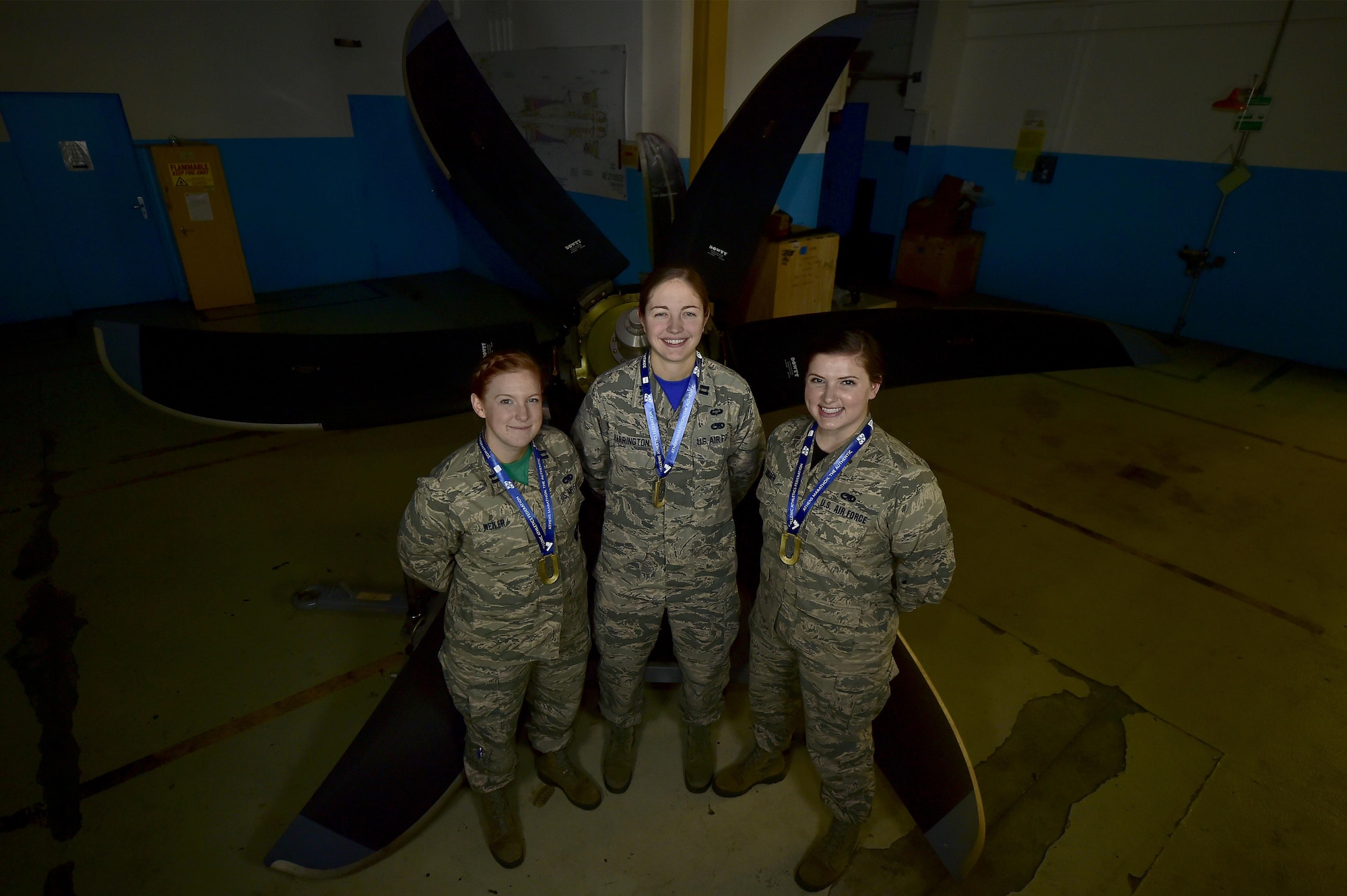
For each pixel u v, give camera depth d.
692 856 1.88
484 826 1.91
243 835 1.90
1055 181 6.36
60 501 3.38
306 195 6.74
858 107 7.47
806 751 2.19
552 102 5.42
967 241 6.90
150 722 2.22
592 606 2.26
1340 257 5.06
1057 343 2.90
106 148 5.80
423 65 2.27
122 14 5.49
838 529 1.46
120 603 2.72
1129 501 3.55
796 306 4.95
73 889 1.75
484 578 1.53
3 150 5.41
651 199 2.53
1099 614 2.77
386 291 7.00
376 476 3.68
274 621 2.66
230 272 6.37
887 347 2.81
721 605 1.82
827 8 4.77
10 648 2.49
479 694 1.66
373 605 2.67
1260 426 4.39
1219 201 5.48
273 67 6.21
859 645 1.54
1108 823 1.96
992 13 6.35
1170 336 5.99
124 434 4.05
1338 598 2.87
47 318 5.94
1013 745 2.20
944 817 1.77
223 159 6.21
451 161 2.32
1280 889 1.79
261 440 4.03
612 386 1.64
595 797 1.99
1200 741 2.22
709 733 2.10
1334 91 4.80
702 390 1.64
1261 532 3.30
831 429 1.45
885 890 1.79
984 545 3.18
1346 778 2.11
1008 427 4.36
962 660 2.53
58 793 1.99
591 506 2.44
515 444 1.45
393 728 1.94
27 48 5.27
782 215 4.73
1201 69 5.34
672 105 4.50
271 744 2.16
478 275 7.61
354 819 1.78
